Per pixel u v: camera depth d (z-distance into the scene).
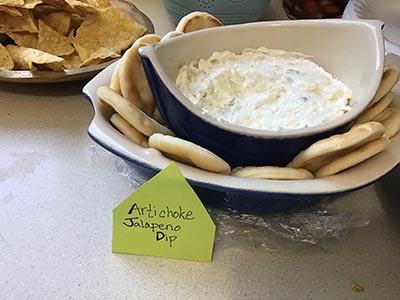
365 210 0.60
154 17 0.98
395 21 0.74
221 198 0.54
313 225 0.56
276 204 0.53
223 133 0.51
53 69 0.74
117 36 0.82
